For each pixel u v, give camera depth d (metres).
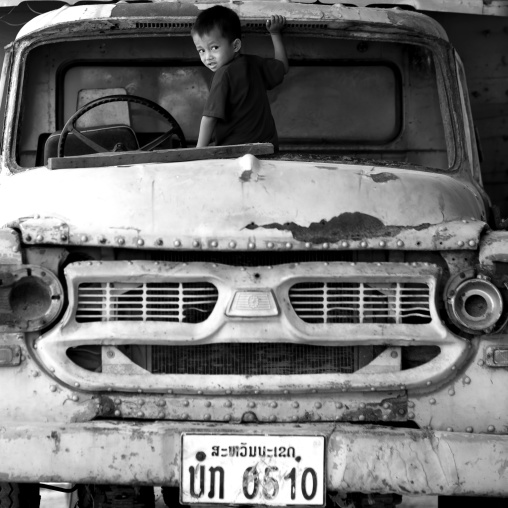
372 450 4.40
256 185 4.70
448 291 4.63
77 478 4.41
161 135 5.82
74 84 6.01
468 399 4.61
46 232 4.58
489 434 4.50
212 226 4.60
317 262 4.60
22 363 4.55
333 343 4.56
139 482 4.40
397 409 4.60
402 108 6.05
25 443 4.41
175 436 4.41
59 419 4.54
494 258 4.62
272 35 5.83
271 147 5.09
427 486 4.39
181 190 4.69
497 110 6.61
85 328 4.55
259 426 4.47
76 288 4.57
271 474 4.39
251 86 5.50
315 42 6.01
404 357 4.68
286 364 4.63
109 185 4.74
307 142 6.05
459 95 5.95
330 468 4.39
